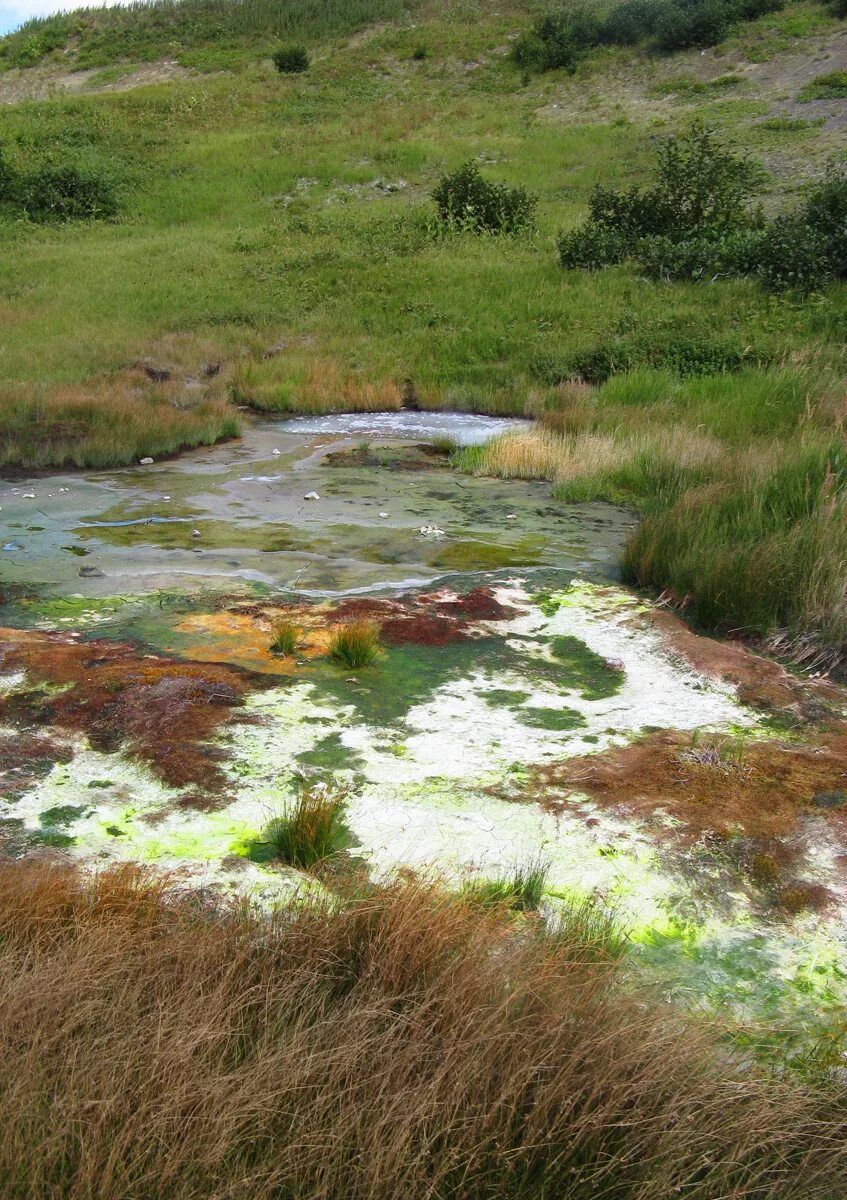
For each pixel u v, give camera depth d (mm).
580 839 3719
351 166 29562
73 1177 2092
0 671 5055
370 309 18797
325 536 8148
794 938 3250
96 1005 2514
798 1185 2279
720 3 36312
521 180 27281
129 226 26875
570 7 40500
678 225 20750
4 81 42594
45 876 3166
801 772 4203
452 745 4441
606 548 8016
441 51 39219
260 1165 2160
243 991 2637
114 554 7527
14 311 19000
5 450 10977
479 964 2727
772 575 6387
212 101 36031
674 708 4941
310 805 3697
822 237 17797
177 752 4250
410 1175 2148
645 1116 2316
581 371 15148
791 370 13008
